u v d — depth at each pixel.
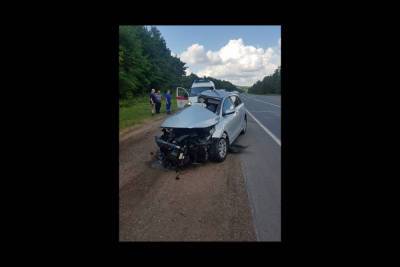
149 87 36.38
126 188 3.88
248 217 3.01
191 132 4.96
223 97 6.23
